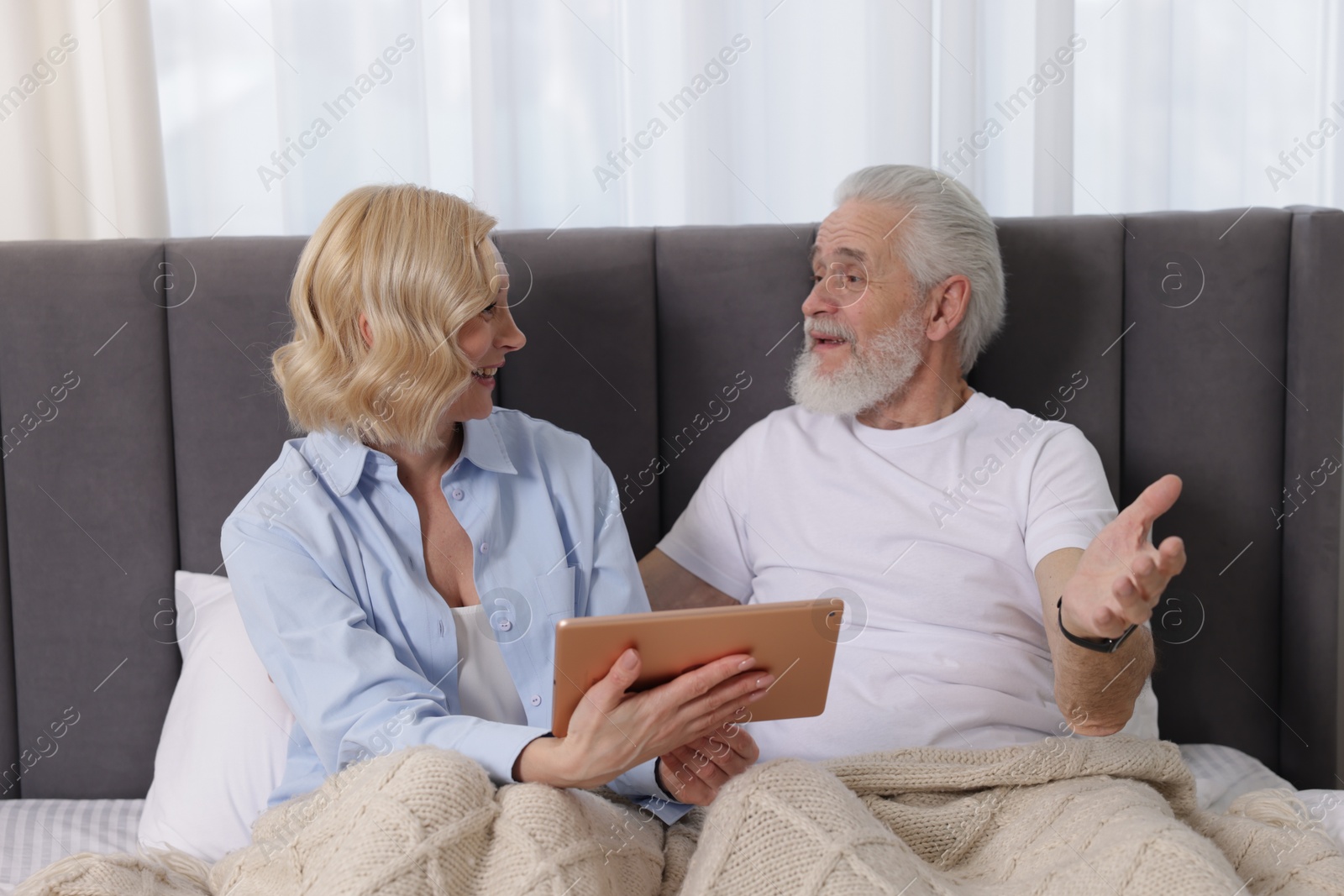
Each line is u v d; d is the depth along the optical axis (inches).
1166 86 68.6
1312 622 60.4
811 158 69.8
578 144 69.0
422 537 48.7
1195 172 70.7
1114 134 69.6
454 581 49.2
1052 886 35.3
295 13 64.5
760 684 38.6
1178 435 61.5
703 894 34.6
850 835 34.6
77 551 59.1
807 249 61.7
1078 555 49.8
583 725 37.1
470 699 47.6
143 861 40.6
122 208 64.6
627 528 62.1
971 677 51.6
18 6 63.9
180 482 59.7
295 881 36.1
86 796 59.7
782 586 56.7
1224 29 69.4
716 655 37.3
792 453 58.6
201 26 66.6
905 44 66.1
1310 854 38.2
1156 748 44.0
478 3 65.3
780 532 57.5
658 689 37.3
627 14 68.6
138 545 59.3
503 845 34.9
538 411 61.8
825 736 51.5
